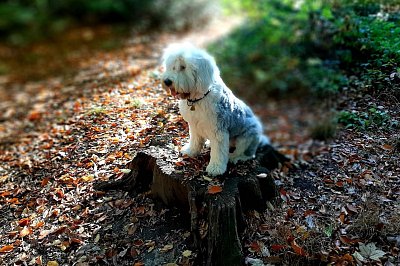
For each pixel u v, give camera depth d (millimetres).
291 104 4051
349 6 2842
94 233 1848
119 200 2008
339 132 2465
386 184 1920
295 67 4086
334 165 2199
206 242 1703
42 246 1816
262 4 4594
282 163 2480
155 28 5953
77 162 2254
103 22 6836
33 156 2482
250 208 1917
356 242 1719
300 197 2039
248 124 1984
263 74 4320
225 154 1843
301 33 3828
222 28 5602
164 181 1867
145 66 3652
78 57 5254
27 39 6500
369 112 2195
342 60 2820
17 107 3787
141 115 2469
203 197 1738
